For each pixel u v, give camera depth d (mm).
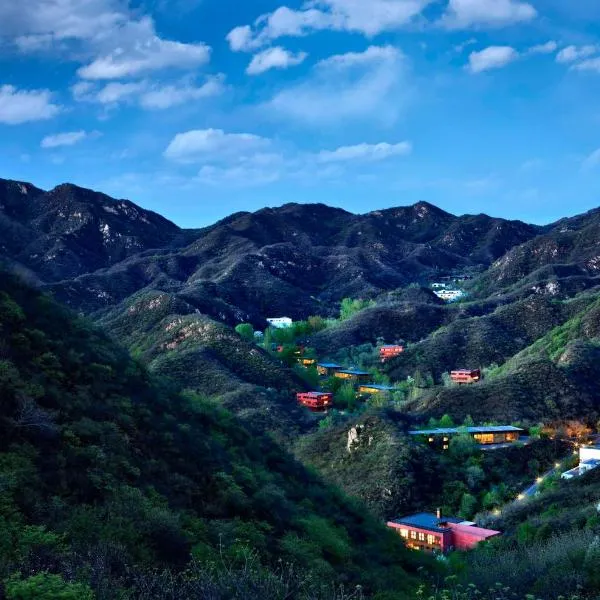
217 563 27562
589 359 144875
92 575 18422
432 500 95625
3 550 19922
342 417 139875
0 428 28859
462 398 135875
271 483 47125
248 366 173875
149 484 34312
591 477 81250
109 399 39031
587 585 32938
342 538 45781
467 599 30266
